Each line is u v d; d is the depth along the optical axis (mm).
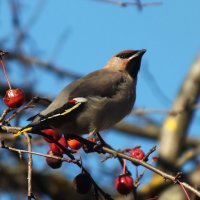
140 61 12797
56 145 10023
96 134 11578
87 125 11320
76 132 11344
